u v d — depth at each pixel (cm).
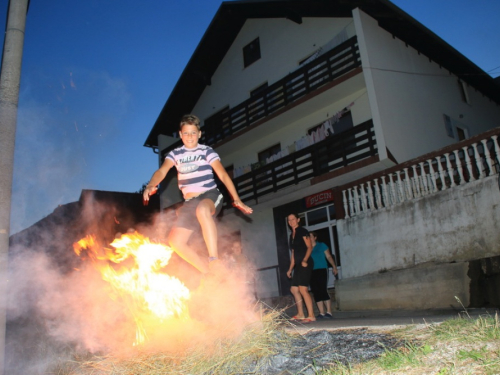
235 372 272
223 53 2042
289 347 307
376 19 1441
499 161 800
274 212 1614
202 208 328
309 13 1630
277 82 1623
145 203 349
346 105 1466
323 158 1524
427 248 884
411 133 1398
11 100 405
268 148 1753
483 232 802
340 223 1068
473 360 220
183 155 363
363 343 308
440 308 767
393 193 967
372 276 909
